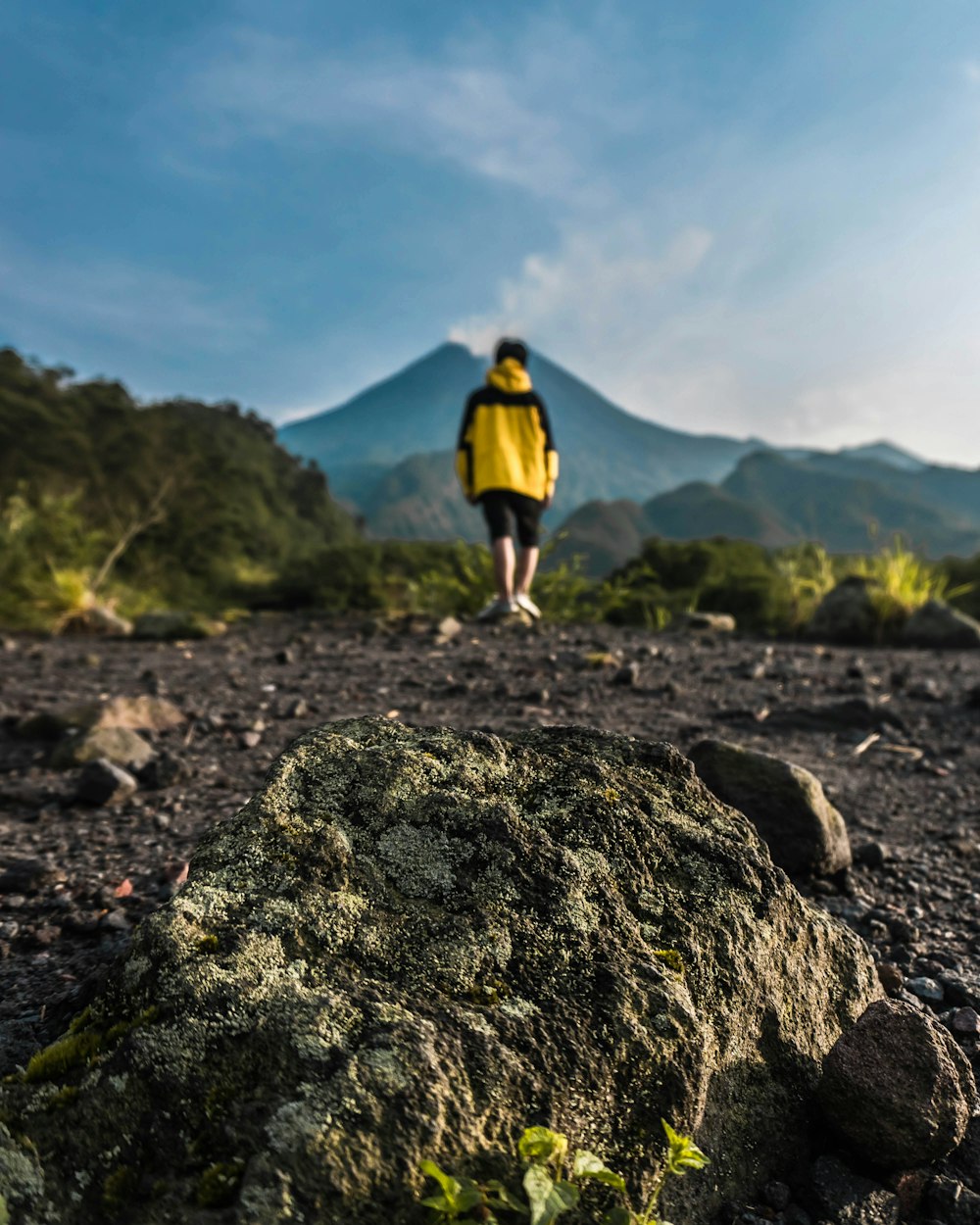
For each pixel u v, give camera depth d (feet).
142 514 83.25
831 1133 4.53
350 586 58.85
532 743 6.03
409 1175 3.19
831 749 13.58
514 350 25.98
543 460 26.22
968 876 8.67
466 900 4.37
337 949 4.05
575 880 4.57
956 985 6.39
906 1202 4.25
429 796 4.89
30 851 8.68
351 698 16.43
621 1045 3.88
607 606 32.73
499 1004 3.90
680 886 4.89
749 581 33.27
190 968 3.81
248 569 115.24
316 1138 3.17
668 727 14.12
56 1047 3.74
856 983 5.28
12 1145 3.34
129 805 10.26
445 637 24.41
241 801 10.41
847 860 8.42
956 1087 4.39
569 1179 3.49
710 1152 4.10
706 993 4.40
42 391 149.48
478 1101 3.49
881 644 27.35
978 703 16.38
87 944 6.63
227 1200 3.10
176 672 20.33
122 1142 3.35
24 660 22.93
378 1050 3.50
